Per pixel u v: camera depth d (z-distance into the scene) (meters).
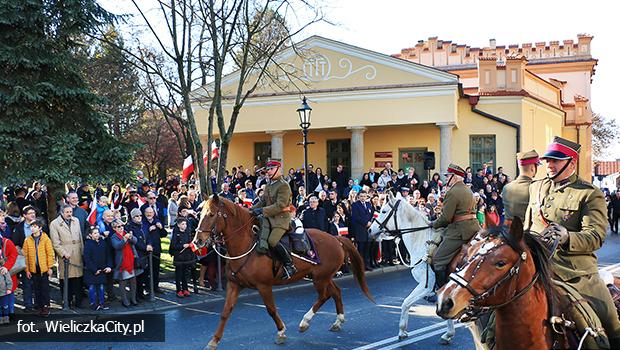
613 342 4.44
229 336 9.12
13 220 12.09
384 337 8.97
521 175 5.99
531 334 4.08
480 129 27.22
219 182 14.99
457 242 7.65
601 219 4.42
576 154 4.64
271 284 8.68
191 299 12.37
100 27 14.45
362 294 12.85
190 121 14.84
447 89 24.73
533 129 28.42
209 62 17.17
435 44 37.84
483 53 37.53
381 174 24.33
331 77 26.19
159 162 40.38
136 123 35.19
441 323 9.87
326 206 16.88
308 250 9.07
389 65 25.50
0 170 12.34
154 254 12.78
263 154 29.84
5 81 12.49
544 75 39.50
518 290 4.04
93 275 11.20
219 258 13.30
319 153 29.12
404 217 9.47
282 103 26.47
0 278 9.89
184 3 14.41
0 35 12.64
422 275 8.98
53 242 11.17
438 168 27.23
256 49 16.83
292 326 9.77
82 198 16.52
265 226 8.72
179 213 12.88
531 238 4.24
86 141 13.73
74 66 13.59
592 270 4.55
